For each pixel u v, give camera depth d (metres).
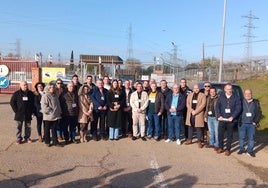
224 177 8.40
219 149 10.97
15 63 29.42
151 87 12.77
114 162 9.35
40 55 31.55
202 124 11.72
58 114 10.98
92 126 12.12
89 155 10.04
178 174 8.49
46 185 7.33
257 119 10.77
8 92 29.34
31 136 12.43
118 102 12.23
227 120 10.73
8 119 16.20
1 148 10.53
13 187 7.14
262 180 8.27
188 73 42.75
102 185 7.47
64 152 10.30
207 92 12.05
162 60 33.88
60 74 28.56
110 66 36.56
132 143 11.93
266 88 30.31
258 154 11.05
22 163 8.95
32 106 11.31
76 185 7.41
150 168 8.90
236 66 46.22
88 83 12.49
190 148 11.51
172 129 12.38
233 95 10.85
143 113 12.48
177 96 12.23
